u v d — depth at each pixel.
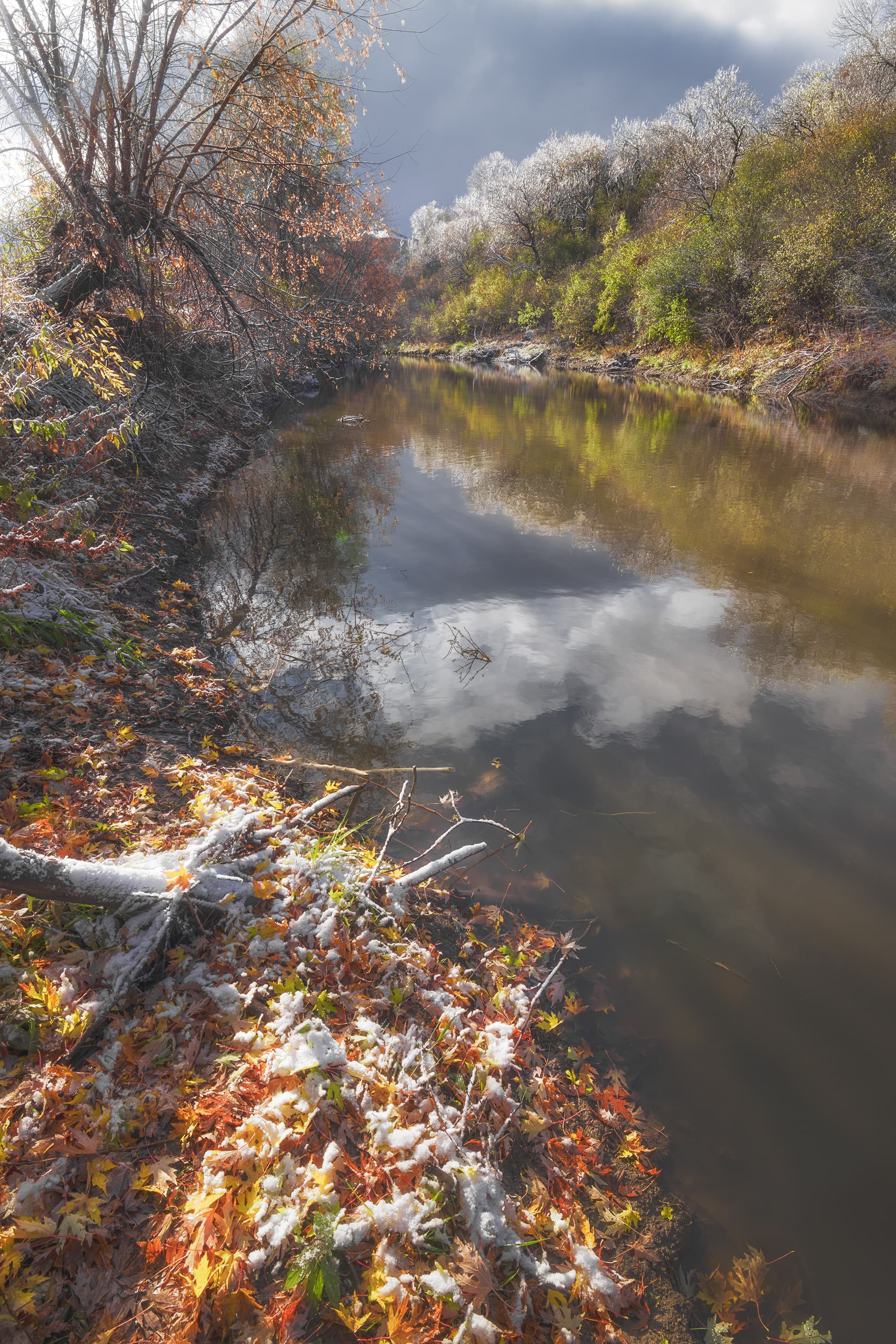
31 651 4.17
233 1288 1.61
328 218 10.40
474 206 63.50
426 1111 2.10
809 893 3.49
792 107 31.72
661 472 12.89
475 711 4.97
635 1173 2.28
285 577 7.37
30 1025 2.02
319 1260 1.66
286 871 2.77
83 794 3.10
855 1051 2.72
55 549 5.39
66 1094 1.89
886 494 11.16
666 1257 2.07
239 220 10.13
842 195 22.14
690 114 35.66
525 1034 2.61
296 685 5.22
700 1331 1.91
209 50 8.20
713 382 27.39
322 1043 2.12
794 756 4.57
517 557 8.23
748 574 7.76
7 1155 1.73
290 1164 1.83
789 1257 2.10
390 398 24.03
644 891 3.46
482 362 48.09
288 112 8.84
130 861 2.57
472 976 2.85
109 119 7.79
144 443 9.05
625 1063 2.64
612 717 4.97
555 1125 2.34
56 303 7.93
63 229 8.38
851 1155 2.37
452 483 11.88
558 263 51.59
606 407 22.61
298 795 3.85
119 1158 1.81
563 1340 1.74
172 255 9.52
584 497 11.02
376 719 4.82
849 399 21.20
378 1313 1.66
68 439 6.52
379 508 10.20
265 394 17.94
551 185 51.22
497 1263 1.85
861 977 3.04
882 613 6.73
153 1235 1.69
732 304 28.38
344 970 2.48
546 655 5.86
